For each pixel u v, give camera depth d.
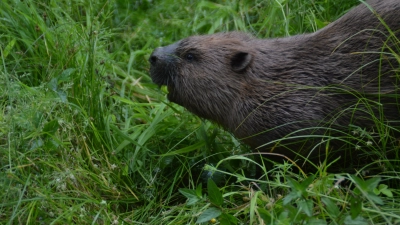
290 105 7.76
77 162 7.78
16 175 7.08
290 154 7.86
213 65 8.12
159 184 8.22
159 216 7.70
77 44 9.40
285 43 8.20
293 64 7.96
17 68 9.27
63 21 9.79
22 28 9.59
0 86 8.05
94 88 8.68
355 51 7.76
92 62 8.74
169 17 11.39
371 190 5.74
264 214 6.07
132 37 10.97
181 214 7.45
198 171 8.56
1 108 7.87
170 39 11.02
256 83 7.98
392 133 7.62
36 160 7.45
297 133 7.71
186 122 9.08
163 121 9.03
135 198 7.95
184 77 8.21
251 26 10.53
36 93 8.08
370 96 7.57
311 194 6.31
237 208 6.86
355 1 10.13
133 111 9.55
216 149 8.67
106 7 11.00
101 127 8.56
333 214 5.88
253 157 8.47
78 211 7.04
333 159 7.81
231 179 8.41
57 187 7.21
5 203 6.71
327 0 10.21
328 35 7.99
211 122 8.55
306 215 5.92
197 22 11.06
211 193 6.44
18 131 7.54
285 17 9.95
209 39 8.27
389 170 7.48
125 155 8.51
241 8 10.99
